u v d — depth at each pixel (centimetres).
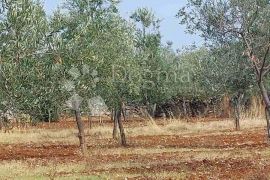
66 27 2453
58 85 2319
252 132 4281
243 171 2012
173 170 2109
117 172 2108
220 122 5253
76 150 3244
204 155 2688
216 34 2817
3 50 1836
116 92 3253
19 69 1881
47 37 2117
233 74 3022
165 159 2548
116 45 3136
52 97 2148
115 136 3975
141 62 3828
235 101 4534
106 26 3041
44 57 2127
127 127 5034
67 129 4919
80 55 2459
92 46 2650
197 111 6850
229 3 2734
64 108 2589
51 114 2261
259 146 3053
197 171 2064
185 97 6278
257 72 2672
